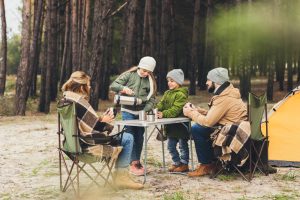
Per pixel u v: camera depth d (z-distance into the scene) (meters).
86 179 6.72
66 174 7.07
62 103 5.59
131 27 21.95
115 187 6.01
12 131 12.56
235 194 5.73
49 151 9.23
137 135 6.96
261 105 6.72
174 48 33.12
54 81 23.58
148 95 6.99
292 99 8.12
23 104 17.55
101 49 18.19
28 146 9.94
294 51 29.61
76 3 23.30
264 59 35.25
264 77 43.03
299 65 34.03
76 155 5.53
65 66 27.89
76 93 5.64
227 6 26.00
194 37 25.34
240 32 21.41
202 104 19.92
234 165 6.49
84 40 20.17
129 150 5.98
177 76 7.02
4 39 22.94
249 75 21.33
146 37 26.42
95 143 5.57
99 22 18.11
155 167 7.48
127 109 6.93
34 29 18.97
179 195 5.53
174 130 6.95
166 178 6.67
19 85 17.52
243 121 6.38
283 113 8.06
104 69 23.89
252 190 5.94
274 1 22.59
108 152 5.61
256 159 6.85
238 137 6.28
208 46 28.09
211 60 30.39
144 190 5.98
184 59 40.66
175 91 7.04
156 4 27.67
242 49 21.47
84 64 20.11
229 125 6.33
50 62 18.55
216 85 6.52
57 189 6.13
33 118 16.12
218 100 6.40
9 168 7.59
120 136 6.03
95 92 18.25
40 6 18.89
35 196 5.80
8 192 6.03
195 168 7.32
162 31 26.31
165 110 6.89
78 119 5.55
